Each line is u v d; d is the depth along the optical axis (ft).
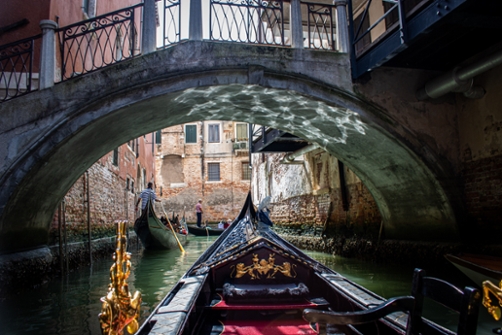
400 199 21.53
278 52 17.57
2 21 19.03
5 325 12.00
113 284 5.45
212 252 15.70
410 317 5.92
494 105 16.94
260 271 10.92
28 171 15.28
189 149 79.20
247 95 18.28
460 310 4.88
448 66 18.72
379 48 16.60
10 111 15.58
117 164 36.65
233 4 17.89
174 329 6.63
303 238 35.70
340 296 9.50
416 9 14.66
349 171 28.19
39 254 18.02
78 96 15.99
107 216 31.96
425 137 18.61
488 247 16.07
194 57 16.88
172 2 17.60
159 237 37.52
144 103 16.69
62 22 20.92
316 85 17.81
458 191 18.48
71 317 12.86
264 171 52.95
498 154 16.69
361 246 25.82
